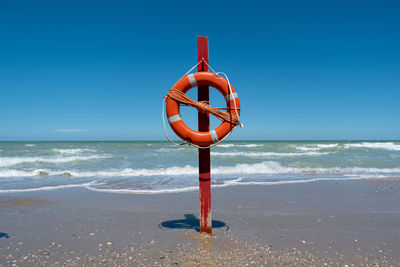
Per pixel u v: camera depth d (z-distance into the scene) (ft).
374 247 10.93
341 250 10.61
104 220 14.44
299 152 65.16
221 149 77.97
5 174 30.96
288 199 19.40
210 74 11.60
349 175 31.12
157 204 17.87
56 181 26.76
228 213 15.88
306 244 11.20
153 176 30.19
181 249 10.62
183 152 64.34
